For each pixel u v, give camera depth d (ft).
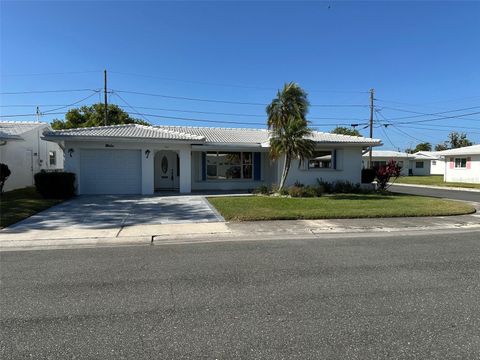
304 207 42.01
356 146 67.82
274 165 66.64
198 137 58.23
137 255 22.71
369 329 12.42
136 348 11.19
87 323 12.94
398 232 30.60
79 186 55.83
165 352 10.94
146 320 13.19
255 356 10.71
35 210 38.96
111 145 56.34
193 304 14.69
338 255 22.66
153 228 30.89
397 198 54.03
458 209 41.11
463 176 104.42
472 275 18.49
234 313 13.79
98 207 42.55
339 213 37.19
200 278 18.04
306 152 54.24
